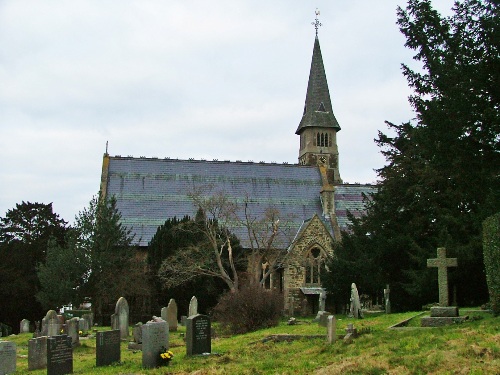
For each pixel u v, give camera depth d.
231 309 28.81
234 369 14.73
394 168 34.44
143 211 56.53
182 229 45.12
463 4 17.84
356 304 29.91
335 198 61.06
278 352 17.33
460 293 29.11
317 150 96.81
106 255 45.81
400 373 11.77
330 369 12.90
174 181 59.62
